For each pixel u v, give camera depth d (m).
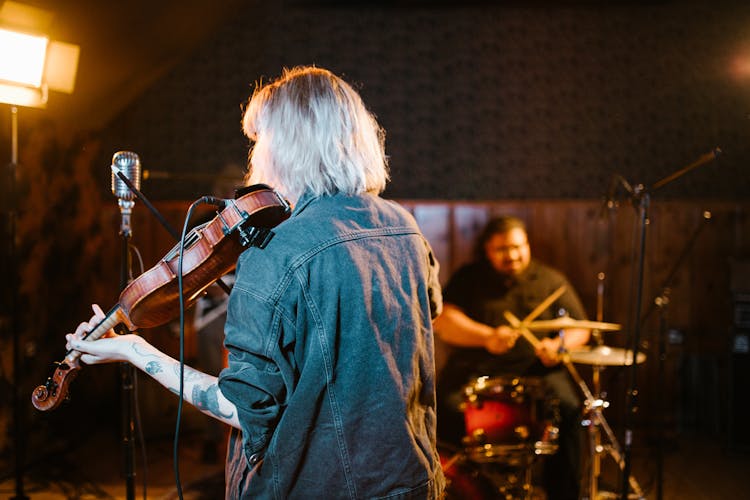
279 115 1.22
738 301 3.83
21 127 3.50
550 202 4.34
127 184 1.58
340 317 1.14
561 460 3.05
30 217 3.60
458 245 4.34
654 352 4.24
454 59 4.66
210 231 1.23
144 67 4.08
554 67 4.62
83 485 3.29
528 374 3.30
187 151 4.66
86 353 1.32
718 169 4.55
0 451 3.33
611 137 4.61
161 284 1.26
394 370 1.18
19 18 3.02
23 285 3.55
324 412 1.14
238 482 1.22
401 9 4.65
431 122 4.66
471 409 2.76
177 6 3.70
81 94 3.90
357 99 1.28
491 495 2.71
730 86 4.54
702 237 4.25
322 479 1.14
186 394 1.21
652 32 4.57
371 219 1.22
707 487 3.32
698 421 4.24
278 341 1.12
